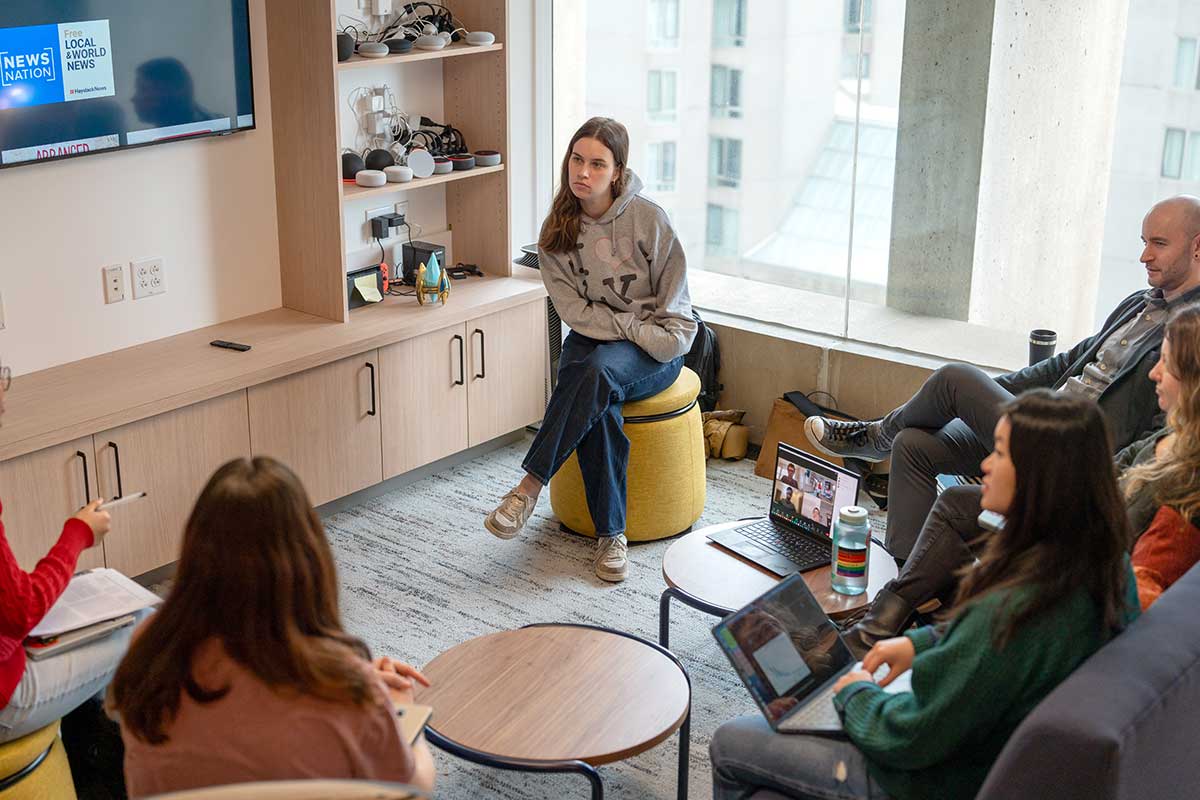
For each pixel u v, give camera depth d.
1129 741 1.80
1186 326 2.49
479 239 4.87
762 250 4.82
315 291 4.29
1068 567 1.97
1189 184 3.89
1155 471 2.52
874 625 2.87
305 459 4.04
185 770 1.67
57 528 3.42
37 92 3.53
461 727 2.49
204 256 4.12
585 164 3.91
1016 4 4.00
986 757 2.09
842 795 2.17
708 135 4.82
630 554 4.05
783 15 4.50
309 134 4.10
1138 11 3.83
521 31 4.77
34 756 2.53
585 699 2.59
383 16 4.46
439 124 4.77
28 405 3.48
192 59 3.89
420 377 4.34
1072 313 4.21
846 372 4.54
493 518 3.90
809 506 3.30
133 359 3.87
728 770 2.32
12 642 2.45
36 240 3.67
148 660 1.65
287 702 1.66
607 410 3.87
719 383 4.88
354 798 1.18
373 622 3.62
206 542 1.63
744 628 2.38
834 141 4.52
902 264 4.46
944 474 3.64
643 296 4.09
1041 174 4.13
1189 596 2.15
